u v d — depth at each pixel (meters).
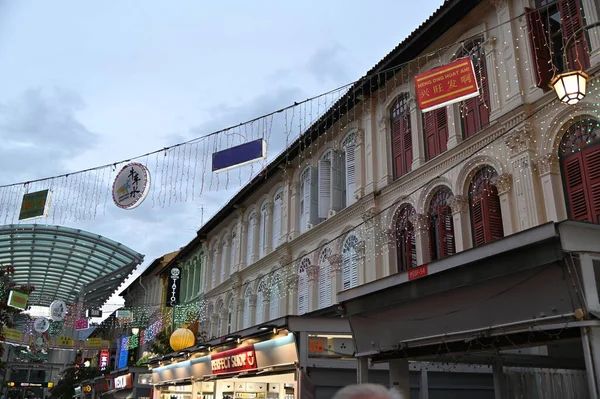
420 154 16.47
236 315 27.09
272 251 24.08
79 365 47.59
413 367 11.16
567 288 5.66
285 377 14.25
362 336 8.72
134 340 39.34
